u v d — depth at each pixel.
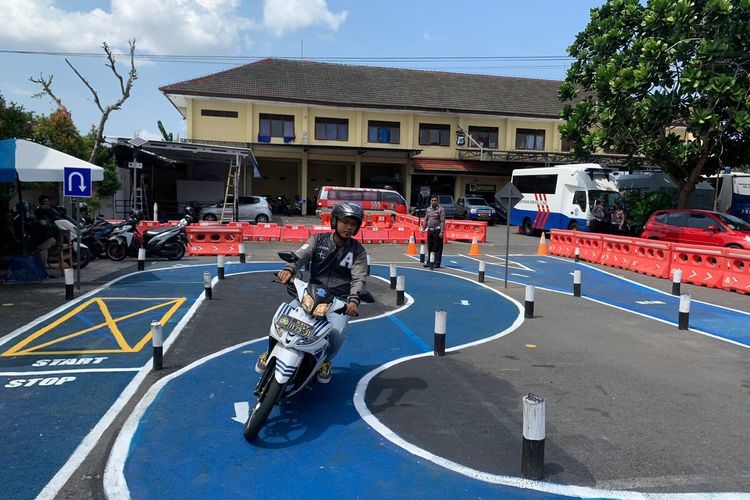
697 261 13.43
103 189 25.73
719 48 16.53
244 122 35.16
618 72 18.38
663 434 4.82
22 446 4.35
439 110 37.59
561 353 7.31
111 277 12.27
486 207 33.31
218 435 4.59
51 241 12.74
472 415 5.16
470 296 11.20
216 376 6.03
